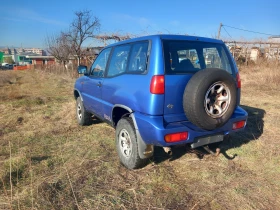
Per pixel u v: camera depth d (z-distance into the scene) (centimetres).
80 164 335
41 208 241
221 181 292
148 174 310
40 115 611
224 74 268
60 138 446
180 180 297
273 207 244
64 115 609
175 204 251
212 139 296
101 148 395
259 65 1612
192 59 298
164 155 362
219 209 242
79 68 470
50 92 1072
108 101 367
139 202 254
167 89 269
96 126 518
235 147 390
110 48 397
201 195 265
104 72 391
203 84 256
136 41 320
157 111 269
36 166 330
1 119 582
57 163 342
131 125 308
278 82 1038
